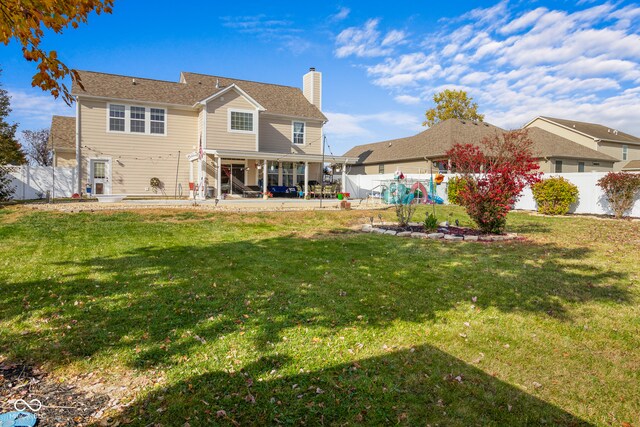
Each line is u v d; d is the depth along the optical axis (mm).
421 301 5035
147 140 21422
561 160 28109
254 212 14117
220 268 6504
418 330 4164
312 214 14086
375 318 4473
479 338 3986
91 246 8164
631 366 3461
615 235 10664
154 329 4066
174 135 22125
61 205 14164
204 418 2682
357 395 2971
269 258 7320
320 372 3289
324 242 9023
